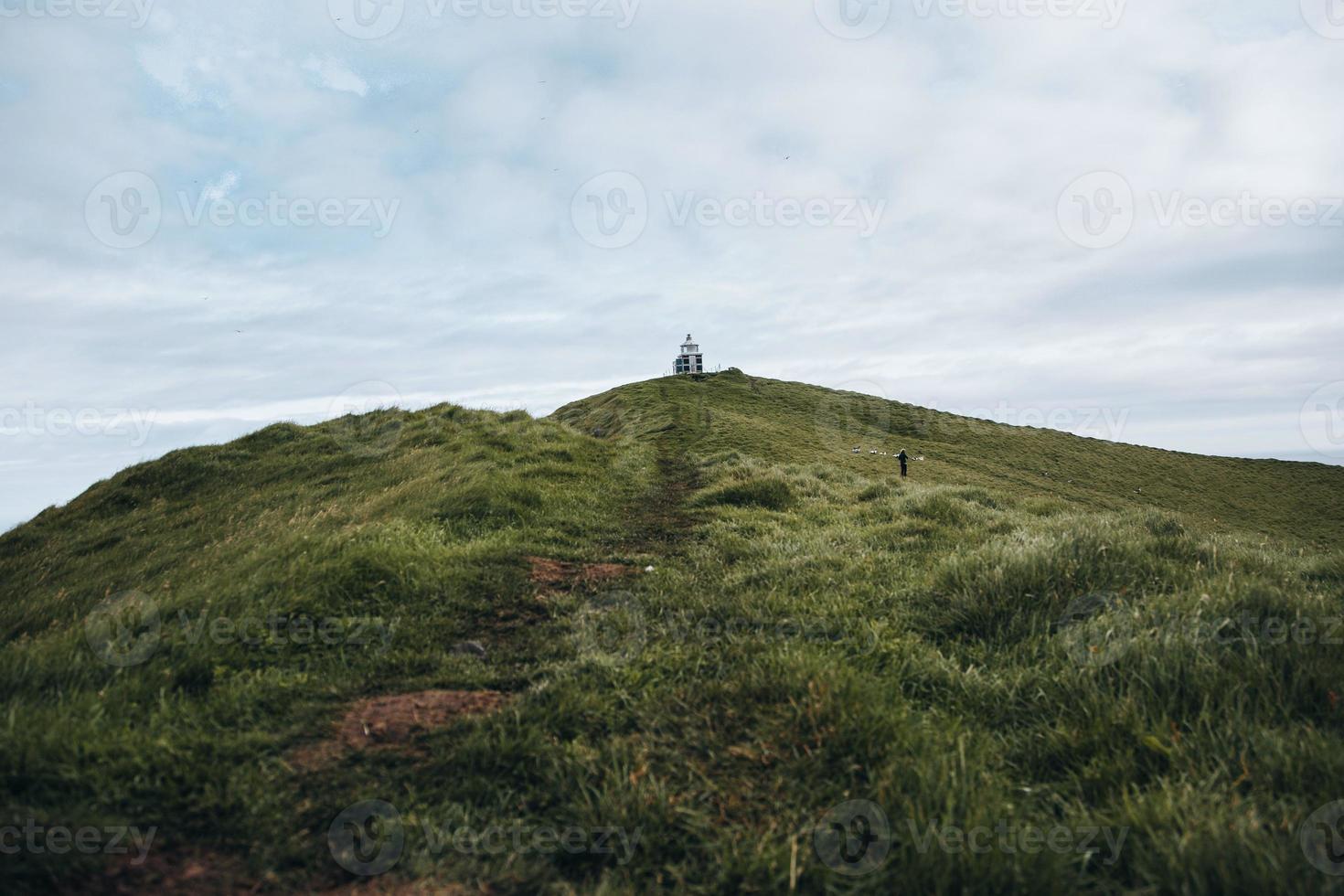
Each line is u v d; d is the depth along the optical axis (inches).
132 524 551.5
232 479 666.8
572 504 476.7
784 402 2283.5
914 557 309.4
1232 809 110.7
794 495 510.9
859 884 102.0
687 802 123.5
